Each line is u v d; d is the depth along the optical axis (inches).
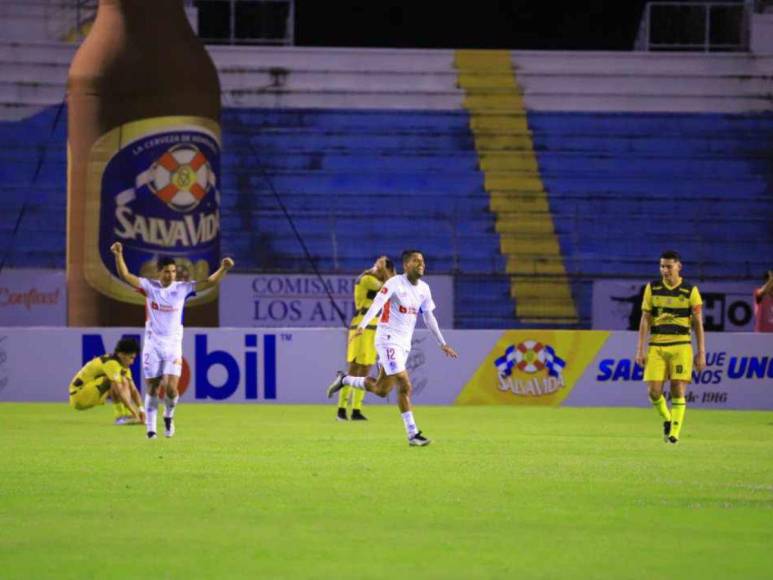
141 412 1919.3
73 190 2800.2
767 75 3976.4
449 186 3735.2
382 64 3983.8
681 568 799.7
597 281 3442.4
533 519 978.1
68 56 3838.6
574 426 1959.9
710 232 3671.3
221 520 963.3
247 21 4153.5
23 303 3344.0
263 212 3654.0
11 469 1280.8
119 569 784.3
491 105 3929.6
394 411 2271.2
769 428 1980.8
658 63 4003.4
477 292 3508.9
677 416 1668.3
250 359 2445.9
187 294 1667.1
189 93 2780.5
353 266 3570.4
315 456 1424.7
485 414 2223.2
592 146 3848.4
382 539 888.3
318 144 3816.4
